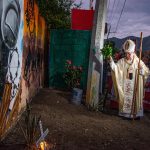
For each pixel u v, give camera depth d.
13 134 3.35
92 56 5.23
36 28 5.45
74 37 6.73
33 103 4.99
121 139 3.68
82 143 3.37
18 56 3.87
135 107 4.82
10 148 2.86
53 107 4.90
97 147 3.30
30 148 2.79
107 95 5.61
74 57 6.75
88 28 8.03
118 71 4.83
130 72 4.81
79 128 3.93
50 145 3.07
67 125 4.00
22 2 4.00
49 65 6.84
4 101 3.13
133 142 3.62
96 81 5.15
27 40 4.56
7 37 3.30
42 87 6.71
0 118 3.02
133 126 4.38
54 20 8.86
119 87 4.83
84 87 6.66
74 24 8.07
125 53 4.86
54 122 4.05
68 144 3.26
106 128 4.07
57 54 6.80
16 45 3.73
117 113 5.04
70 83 6.43
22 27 4.07
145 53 5.89
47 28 7.29
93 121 4.36
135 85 4.81
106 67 6.59
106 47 4.80
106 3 5.20
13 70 3.60
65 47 6.78
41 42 6.28
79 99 5.25
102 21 5.20
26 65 4.54
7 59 3.30
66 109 4.89
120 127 4.23
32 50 5.10
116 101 5.16
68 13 9.48
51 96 5.54
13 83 3.60
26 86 4.61
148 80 5.58
